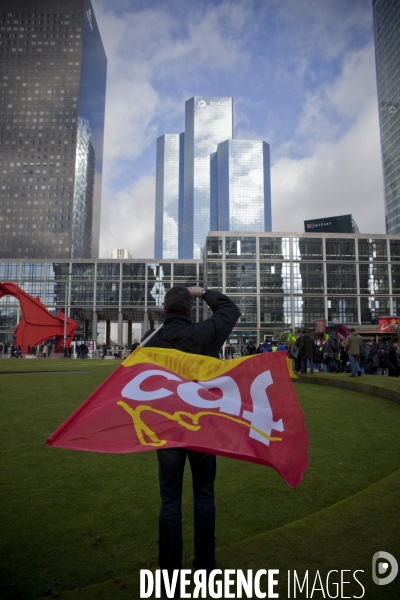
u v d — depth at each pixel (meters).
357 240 81.00
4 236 128.88
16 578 2.44
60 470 4.50
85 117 143.12
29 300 40.91
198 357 2.55
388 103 102.75
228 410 2.37
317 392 10.61
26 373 16.44
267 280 78.94
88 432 2.11
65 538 2.94
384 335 29.86
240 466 4.67
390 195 100.38
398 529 2.58
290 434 2.40
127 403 2.26
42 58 138.75
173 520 2.14
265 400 2.52
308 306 78.75
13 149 133.00
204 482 2.30
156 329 2.63
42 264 87.50
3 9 140.12
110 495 3.77
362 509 2.87
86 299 86.06
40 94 136.50
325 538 2.49
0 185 131.25
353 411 7.93
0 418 7.14
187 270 86.81
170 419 2.22
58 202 130.50
